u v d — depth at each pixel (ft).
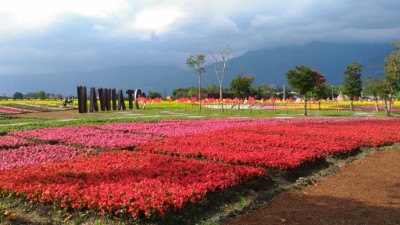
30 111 150.10
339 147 53.16
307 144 54.54
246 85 183.01
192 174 36.11
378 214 28.19
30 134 65.67
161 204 26.58
